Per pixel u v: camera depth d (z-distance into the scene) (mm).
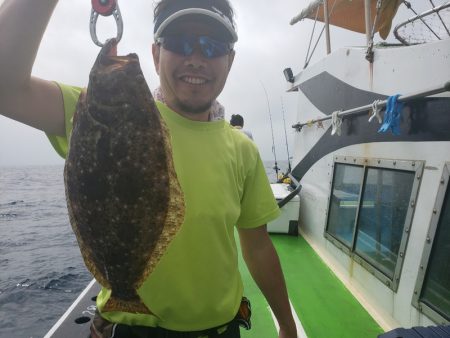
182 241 576
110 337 589
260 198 718
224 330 631
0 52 503
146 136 565
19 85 527
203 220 583
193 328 594
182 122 622
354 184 1571
